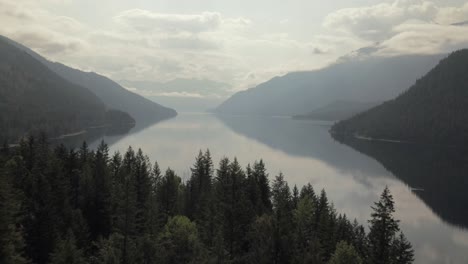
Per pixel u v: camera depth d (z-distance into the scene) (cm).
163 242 6062
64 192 7381
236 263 6397
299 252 6000
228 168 11069
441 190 17900
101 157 10188
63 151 10931
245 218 7588
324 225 8119
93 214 8000
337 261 6250
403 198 16550
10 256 4731
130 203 6247
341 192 17250
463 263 10456
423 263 10462
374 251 6525
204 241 7000
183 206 10331
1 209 4788
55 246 5750
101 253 5609
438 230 12862
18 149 10550
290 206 9869
